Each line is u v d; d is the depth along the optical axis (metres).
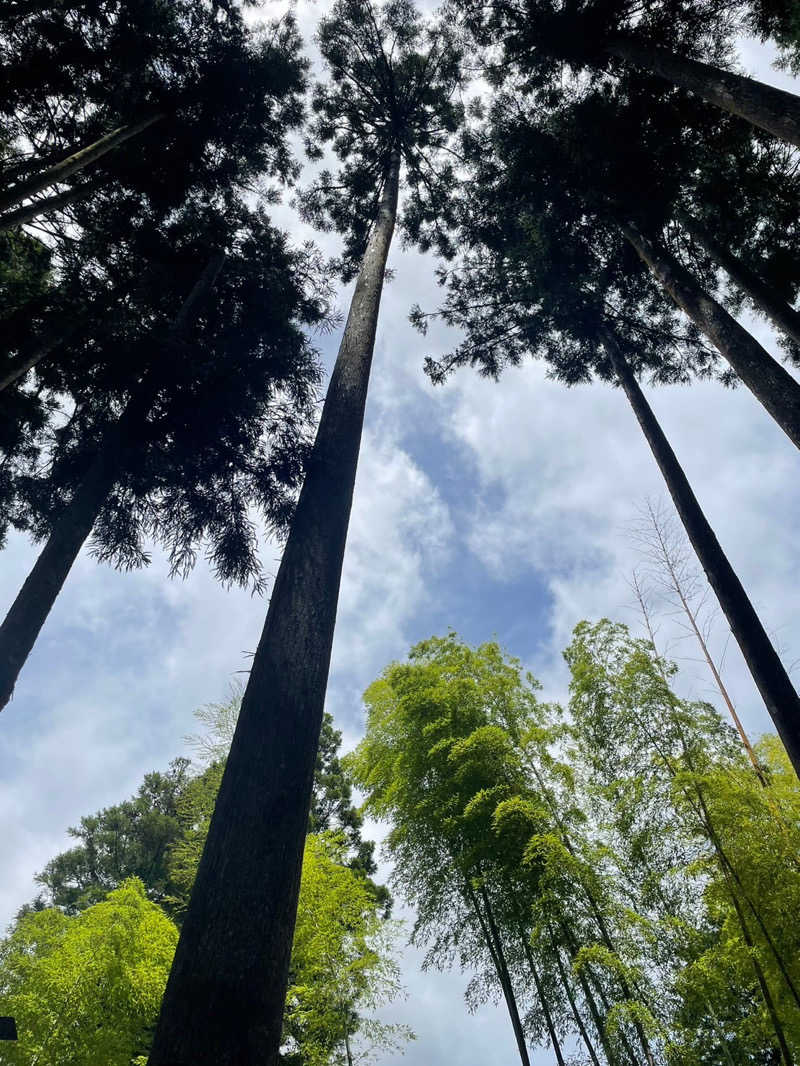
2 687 5.11
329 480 4.91
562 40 8.59
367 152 13.77
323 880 9.89
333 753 19.47
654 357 12.48
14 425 7.73
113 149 8.35
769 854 6.45
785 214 8.95
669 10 8.20
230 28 8.77
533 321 13.14
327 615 4.03
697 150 8.93
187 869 12.88
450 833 8.84
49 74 7.57
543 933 7.75
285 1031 11.12
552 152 9.68
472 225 12.85
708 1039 6.76
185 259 9.24
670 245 10.20
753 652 6.45
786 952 6.11
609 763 8.18
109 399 7.60
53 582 5.84
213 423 6.95
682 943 7.03
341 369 6.04
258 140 9.62
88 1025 8.75
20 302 7.74
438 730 9.72
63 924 10.38
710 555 7.44
